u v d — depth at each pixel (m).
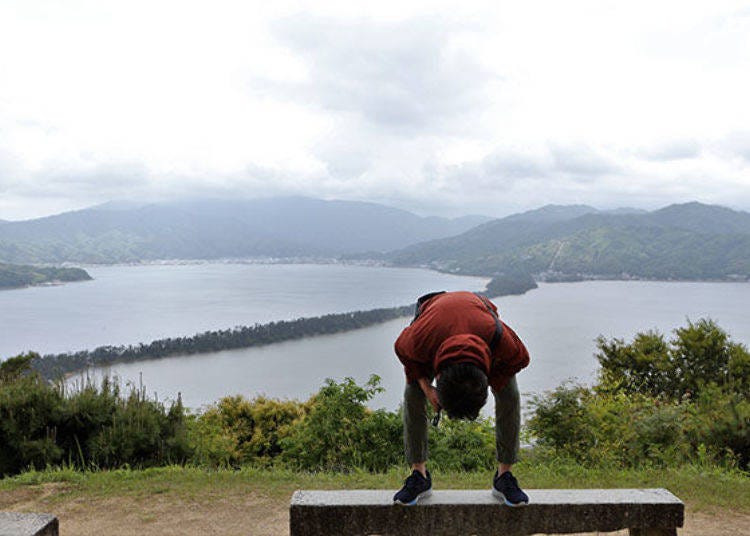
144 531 5.05
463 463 7.84
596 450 7.75
